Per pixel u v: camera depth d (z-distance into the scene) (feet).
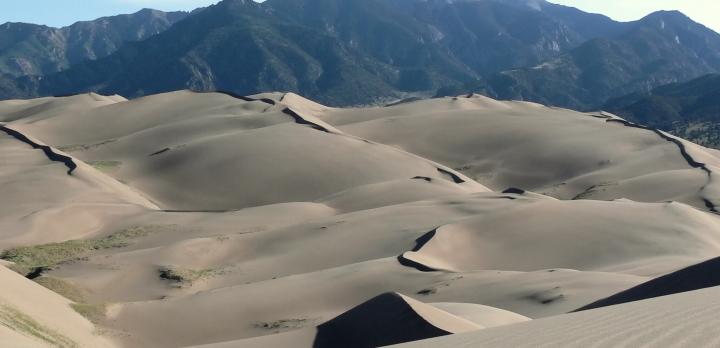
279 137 306.55
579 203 175.52
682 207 177.27
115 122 377.91
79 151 316.40
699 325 33.42
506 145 353.92
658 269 125.49
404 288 118.83
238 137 307.58
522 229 161.17
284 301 110.42
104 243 178.60
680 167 303.48
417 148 358.64
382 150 302.66
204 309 104.32
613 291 100.83
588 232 159.33
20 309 73.31
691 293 50.52
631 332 33.22
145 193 266.36
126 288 138.41
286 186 272.10
